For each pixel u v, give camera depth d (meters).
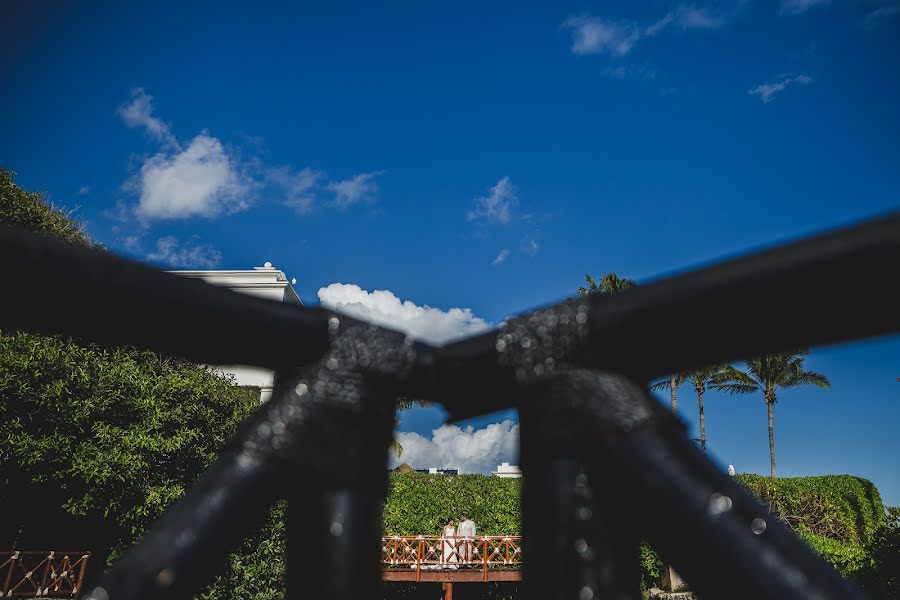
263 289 21.78
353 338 0.64
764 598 0.47
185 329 0.59
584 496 0.55
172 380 10.93
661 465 0.54
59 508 10.02
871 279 0.47
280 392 0.62
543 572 0.56
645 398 0.58
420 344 0.67
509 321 0.66
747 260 0.53
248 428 0.60
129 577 0.51
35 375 8.91
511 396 0.64
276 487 0.58
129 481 9.72
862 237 0.48
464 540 17.56
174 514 0.55
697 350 0.56
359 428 0.61
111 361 10.41
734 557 0.49
